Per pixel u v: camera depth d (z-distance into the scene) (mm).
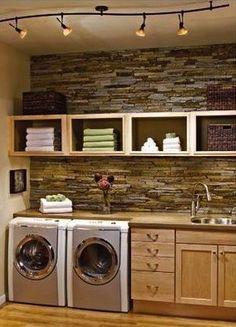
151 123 4465
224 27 3713
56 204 4371
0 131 4199
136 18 3424
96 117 4227
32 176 4781
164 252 3805
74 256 3982
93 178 4648
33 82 4781
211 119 4281
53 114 4355
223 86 4312
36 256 4215
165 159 4465
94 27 3689
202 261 3732
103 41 4195
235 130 3959
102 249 4016
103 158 4621
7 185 4305
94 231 3926
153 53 4488
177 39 4133
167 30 3791
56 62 4742
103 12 3271
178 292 3783
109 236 3889
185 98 4410
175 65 4434
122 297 3885
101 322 3678
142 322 3684
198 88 4375
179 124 4395
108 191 4484
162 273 3814
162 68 4469
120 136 4492
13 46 4375
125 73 4562
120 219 4066
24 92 4547
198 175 4379
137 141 4500
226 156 4094
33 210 4590
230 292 3680
